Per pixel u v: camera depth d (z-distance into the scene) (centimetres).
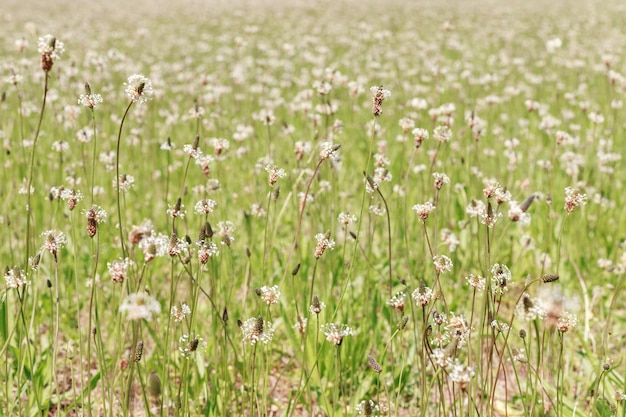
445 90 338
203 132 229
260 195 206
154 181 231
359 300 168
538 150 259
